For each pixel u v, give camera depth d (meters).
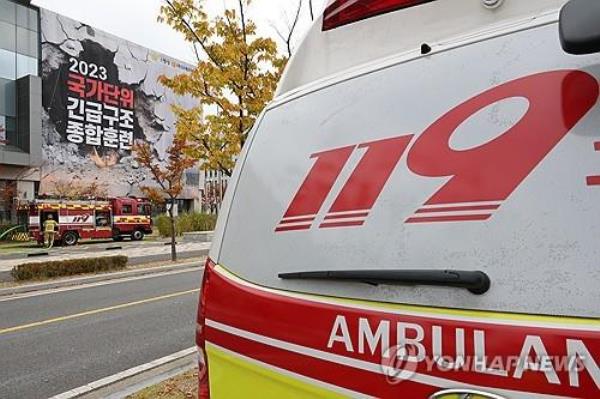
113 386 5.05
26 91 36.97
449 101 1.43
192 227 33.69
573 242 1.13
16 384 5.17
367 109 1.64
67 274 13.55
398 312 1.35
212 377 1.95
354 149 1.62
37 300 10.26
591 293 1.08
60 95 40.25
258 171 1.97
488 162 1.30
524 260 1.18
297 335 1.59
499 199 1.25
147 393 4.57
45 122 39.09
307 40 2.08
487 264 1.23
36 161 37.28
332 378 1.47
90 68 42.56
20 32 37.62
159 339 6.86
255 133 2.09
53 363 5.85
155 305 9.37
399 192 1.45
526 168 1.23
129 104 45.69
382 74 1.64
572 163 1.17
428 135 1.44
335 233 1.58
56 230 27.09
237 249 1.95
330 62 1.98
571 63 1.23
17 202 34.00
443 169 1.38
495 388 1.14
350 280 1.48
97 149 43.00
